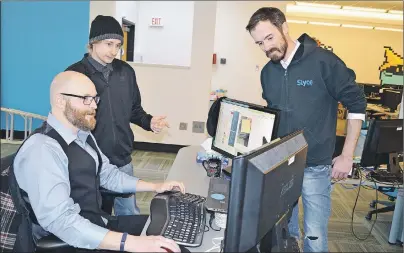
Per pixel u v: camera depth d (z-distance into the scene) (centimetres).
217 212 136
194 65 470
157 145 492
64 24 478
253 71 654
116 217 176
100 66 209
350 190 364
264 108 165
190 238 124
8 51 486
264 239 104
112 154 218
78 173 146
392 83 665
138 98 241
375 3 709
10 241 130
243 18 637
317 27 971
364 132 250
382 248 263
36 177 131
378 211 312
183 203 148
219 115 197
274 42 159
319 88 166
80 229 128
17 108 501
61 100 142
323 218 168
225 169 193
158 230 129
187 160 222
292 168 107
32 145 136
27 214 133
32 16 476
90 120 146
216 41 646
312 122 169
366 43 969
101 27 198
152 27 568
